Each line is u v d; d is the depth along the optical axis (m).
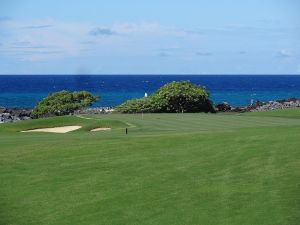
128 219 12.77
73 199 14.27
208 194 13.98
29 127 37.06
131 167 17.02
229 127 29.67
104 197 14.30
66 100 71.44
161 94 60.75
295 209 12.58
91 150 19.78
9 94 170.00
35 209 13.70
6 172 16.98
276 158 16.91
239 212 12.63
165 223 12.38
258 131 22.12
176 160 17.61
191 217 12.57
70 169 17.14
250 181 14.79
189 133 23.03
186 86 61.84
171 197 13.96
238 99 138.62
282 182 14.49
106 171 16.70
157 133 25.31
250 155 17.52
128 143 20.73
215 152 18.31
